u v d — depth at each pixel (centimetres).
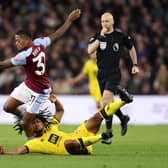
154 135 2283
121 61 3291
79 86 3262
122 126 1859
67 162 1411
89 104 2959
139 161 1442
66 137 1534
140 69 3312
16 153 1525
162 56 3441
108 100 1858
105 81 1881
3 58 3306
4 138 2114
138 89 3256
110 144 1886
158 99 2956
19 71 3206
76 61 3331
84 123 1536
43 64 1577
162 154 1608
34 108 1552
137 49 3431
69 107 2955
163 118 2952
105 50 1880
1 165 1355
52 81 3253
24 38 1561
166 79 3291
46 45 1600
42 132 1530
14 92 1595
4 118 2862
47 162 1408
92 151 1648
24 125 1557
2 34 3456
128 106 2933
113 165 1366
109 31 1892
